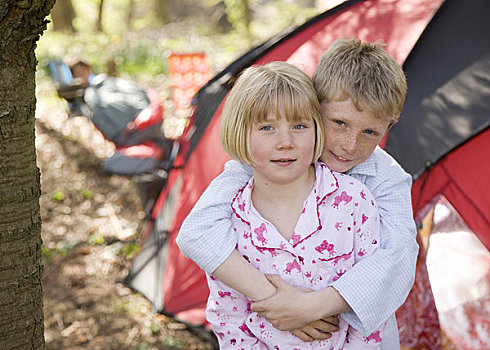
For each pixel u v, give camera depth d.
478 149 2.54
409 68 2.73
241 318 1.47
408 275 1.43
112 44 12.60
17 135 1.54
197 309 3.16
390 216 1.48
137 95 5.65
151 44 12.79
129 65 11.22
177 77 6.70
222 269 1.40
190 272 3.26
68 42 12.50
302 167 1.35
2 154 1.52
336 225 1.40
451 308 2.60
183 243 1.45
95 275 4.21
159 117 5.46
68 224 5.08
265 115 1.30
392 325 1.60
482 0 2.74
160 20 17.09
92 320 3.65
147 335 3.48
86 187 5.80
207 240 1.42
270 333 1.44
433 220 2.62
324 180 1.41
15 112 1.52
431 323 2.63
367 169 1.52
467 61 2.65
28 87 1.55
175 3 17.31
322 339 1.41
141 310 3.74
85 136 7.17
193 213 1.47
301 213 1.40
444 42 2.73
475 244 2.55
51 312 3.74
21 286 1.61
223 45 12.90
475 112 2.55
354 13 3.11
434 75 2.69
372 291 1.36
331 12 3.24
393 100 1.39
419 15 2.88
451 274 2.60
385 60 1.42
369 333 1.38
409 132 2.62
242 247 1.43
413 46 2.74
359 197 1.41
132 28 16.72
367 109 1.37
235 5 13.42
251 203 1.43
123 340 3.43
